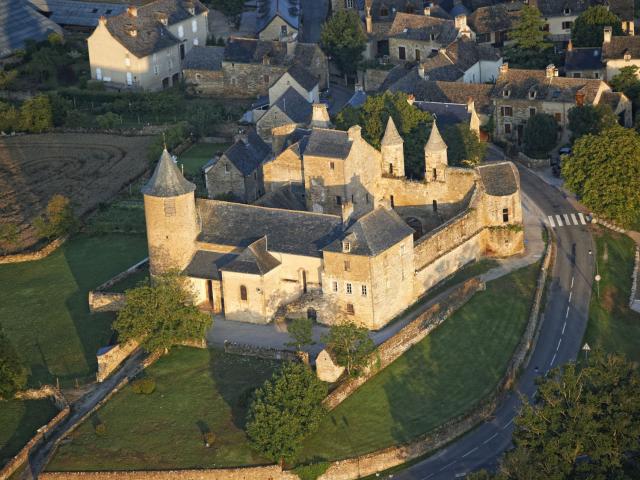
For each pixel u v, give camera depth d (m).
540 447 184.38
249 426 197.62
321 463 198.25
